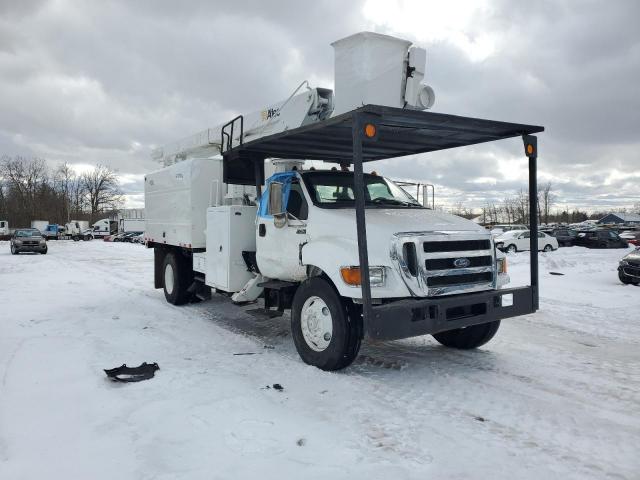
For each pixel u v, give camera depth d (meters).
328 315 5.69
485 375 5.58
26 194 90.81
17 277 15.60
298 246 6.38
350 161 8.43
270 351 6.55
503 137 6.56
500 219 102.25
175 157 11.46
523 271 16.50
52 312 9.13
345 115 5.12
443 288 5.33
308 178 6.58
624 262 13.56
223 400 4.61
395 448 3.74
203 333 7.58
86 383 5.05
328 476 3.29
